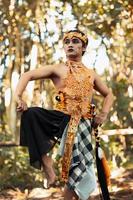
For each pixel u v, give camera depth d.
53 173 4.35
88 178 4.43
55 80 4.58
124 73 9.84
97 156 4.68
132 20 8.33
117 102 10.34
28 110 4.36
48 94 8.65
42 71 4.49
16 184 8.00
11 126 9.85
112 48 9.39
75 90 4.51
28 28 8.62
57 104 4.54
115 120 10.09
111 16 8.53
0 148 8.54
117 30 8.80
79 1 8.48
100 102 9.48
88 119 4.56
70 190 4.50
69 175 4.41
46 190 7.46
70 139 4.42
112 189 7.26
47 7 8.48
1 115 9.98
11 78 9.12
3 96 10.02
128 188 7.31
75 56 4.64
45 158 4.35
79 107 4.50
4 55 8.81
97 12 8.44
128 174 8.58
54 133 4.44
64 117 4.47
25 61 8.89
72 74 4.55
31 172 8.24
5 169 8.27
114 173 8.76
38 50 8.59
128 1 8.15
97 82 4.73
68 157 4.40
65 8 8.52
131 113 10.32
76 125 4.46
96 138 4.70
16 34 8.68
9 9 8.41
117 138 10.21
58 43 8.57
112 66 9.78
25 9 8.53
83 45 4.70
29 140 4.32
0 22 8.54
